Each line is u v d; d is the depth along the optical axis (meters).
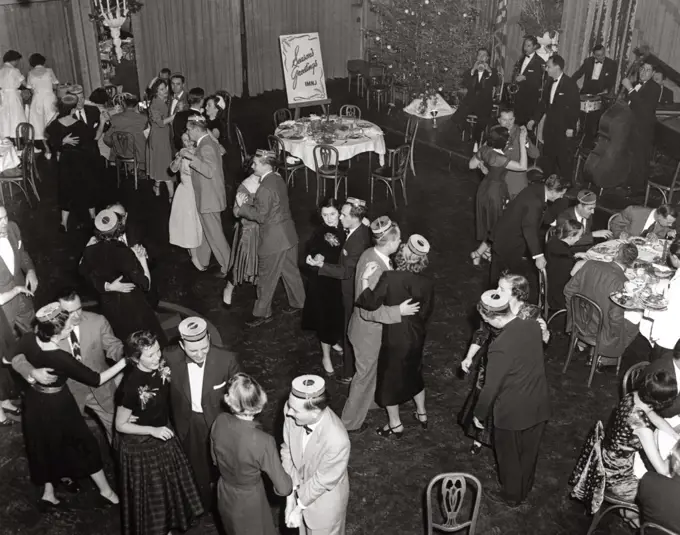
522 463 4.95
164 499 4.47
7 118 11.47
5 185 10.54
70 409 4.75
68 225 9.37
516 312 4.64
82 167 9.03
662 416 4.54
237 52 15.30
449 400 6.22
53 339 4.47
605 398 6.22
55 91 11.91
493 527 4.94
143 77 14.15
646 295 5.86
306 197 10.48
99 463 4.99
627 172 9.43
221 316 7.41
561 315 7.40
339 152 10.05
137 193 10.51
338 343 6.84
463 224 9.59
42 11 12.51
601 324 6.06
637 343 7.00
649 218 7.02
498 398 4.75
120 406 4.28
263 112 14.70
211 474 4.95
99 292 5.56
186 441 4.67
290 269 7.16
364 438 5.77
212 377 4.50
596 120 10.97
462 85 12.74
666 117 10.28
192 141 7.62
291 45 13.26
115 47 13.56
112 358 5.04
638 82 9.52
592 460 4.68
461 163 11.70
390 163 10.38
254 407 3.81
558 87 9.94
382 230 5.07
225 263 7.94
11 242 5.67
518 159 8.05
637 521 4.70
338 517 4.14
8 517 5.01
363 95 15.80
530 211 6.86
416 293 5.13
